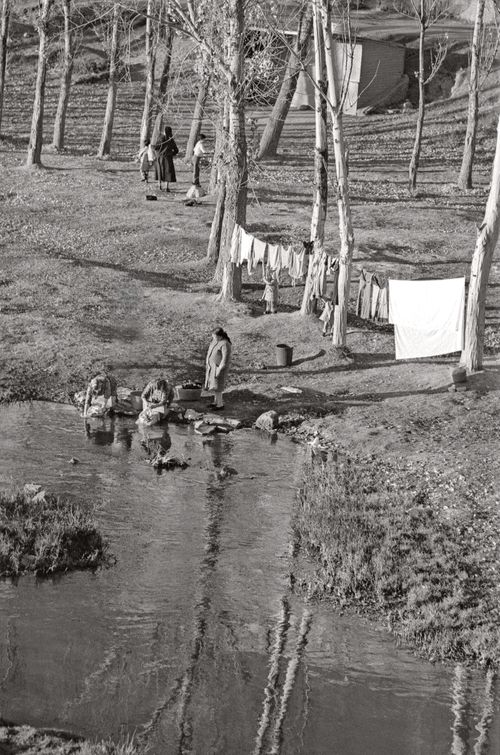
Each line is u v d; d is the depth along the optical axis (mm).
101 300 25484
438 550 13539
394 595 12453
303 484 16188
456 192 39250
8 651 10461
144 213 33906
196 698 9961
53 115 50094
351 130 48812
